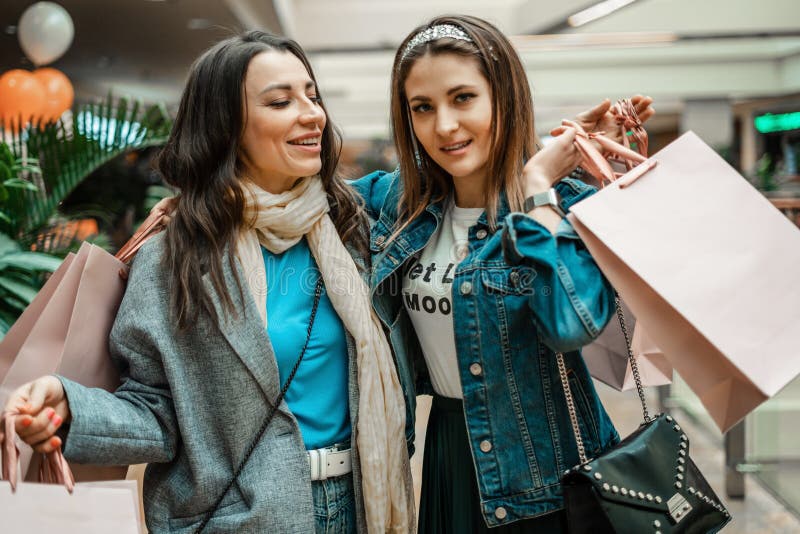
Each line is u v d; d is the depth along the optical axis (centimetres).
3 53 754
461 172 136
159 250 135
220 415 130
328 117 148
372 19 1076
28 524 103
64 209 467
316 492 136
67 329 133
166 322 129
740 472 316
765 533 281
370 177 173
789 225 116
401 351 150
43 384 114
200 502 128
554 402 137
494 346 136
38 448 111
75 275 135
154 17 659
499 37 136
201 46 791
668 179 123
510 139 137
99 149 324
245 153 139
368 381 137
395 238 147
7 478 104
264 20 764
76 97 1124
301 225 139
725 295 113
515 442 136
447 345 144
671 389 440
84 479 134
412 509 149
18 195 305
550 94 1397
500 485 135
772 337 111
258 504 125
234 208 135
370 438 136
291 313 139
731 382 114
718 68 1372
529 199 129
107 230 683
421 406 447
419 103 136
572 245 124
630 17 985
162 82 1017
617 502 120
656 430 133
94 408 119
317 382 139
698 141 124
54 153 321
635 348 154
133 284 132
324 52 1121
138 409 127
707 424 404
